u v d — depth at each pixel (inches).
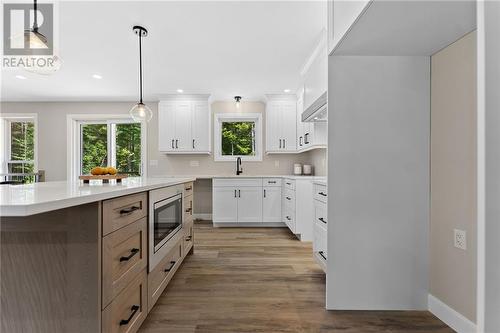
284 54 125.2
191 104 194.9
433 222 74.7
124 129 214.8
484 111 30.1
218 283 91.6
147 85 172.2
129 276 58.2
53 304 46.3
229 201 182.5
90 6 88.3
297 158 208.5
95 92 187.6
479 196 30.7
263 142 210.1
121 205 54.9
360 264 76.3
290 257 119.1
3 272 46.8
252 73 150.3
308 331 64.8
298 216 146.9
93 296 45.8
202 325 66.8
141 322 64.5
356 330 65.4
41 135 208.7
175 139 194.7
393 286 76.3
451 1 50.7
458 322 64.7
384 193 76.6
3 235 46.7
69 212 46.1
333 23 72.8
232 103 210.1
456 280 66.1
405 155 76.6
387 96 76.6
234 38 109.9
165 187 83.1
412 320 70.3
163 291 85.2
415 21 57.9
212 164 210.1
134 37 109.2
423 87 76.7
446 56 70.3
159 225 77.4
